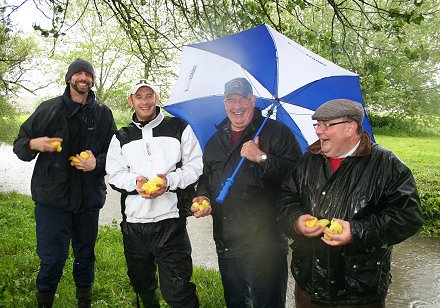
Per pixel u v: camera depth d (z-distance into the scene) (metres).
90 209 3.52
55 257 3.34
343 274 2.40
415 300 5.38
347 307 2.40
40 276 3.38
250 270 2.87
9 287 4.16
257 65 2.92
